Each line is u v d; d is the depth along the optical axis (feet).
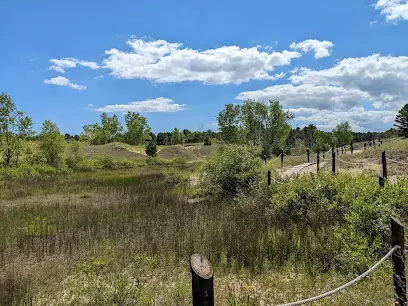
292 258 23.21
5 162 92.17
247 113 117.29
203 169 53.93
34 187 63.98
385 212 21.22
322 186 32.17
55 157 100.32
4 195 56.08
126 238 29.76
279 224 30.50
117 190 59.41
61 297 20.15
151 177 78.95
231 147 51.29
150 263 23.93
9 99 90.17
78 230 34.04
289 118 118.01
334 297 16.79
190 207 42.78
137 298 17.81
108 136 230.07
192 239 27.81
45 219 37.81
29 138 97.14
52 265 25.43
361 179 32.04
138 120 235.81
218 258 24.95
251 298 18.13
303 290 18.67
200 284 8.91
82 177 82.33
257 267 22.71
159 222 35.40
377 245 20.16
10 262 26.91
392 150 60.34
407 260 15.97
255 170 46.78
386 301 15.25
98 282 19.74
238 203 39.75
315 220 28.91
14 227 35.35
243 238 27.09
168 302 17.94
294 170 62.44
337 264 21.44
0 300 19.75
